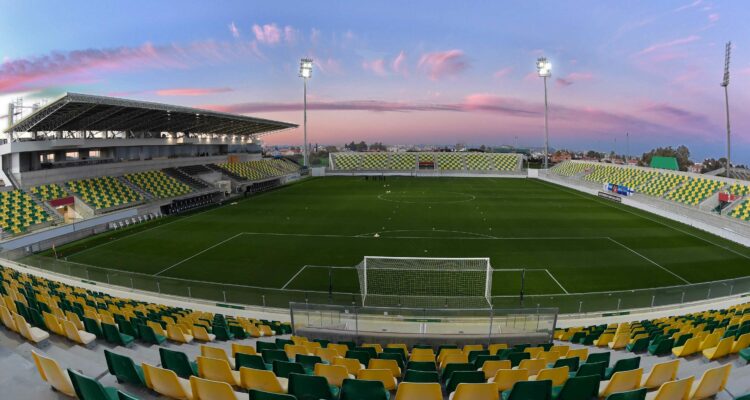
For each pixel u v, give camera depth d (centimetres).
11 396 636
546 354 1041
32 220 3341
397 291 2088
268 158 9412
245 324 1562
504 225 3738
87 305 1445
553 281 2305
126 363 698
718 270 2497
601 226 3709
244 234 3441
